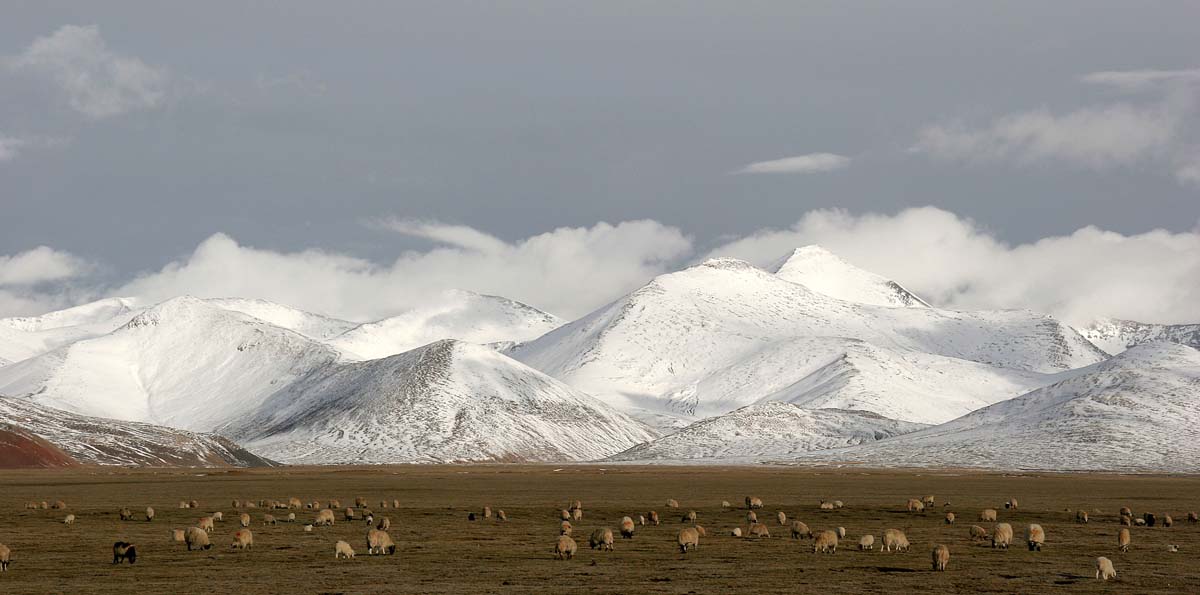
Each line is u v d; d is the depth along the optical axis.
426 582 94.50
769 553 115.94
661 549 119.94
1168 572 101.38
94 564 107.44
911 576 98.06
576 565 105.75
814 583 93.75
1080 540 130.62
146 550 119.31
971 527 133.75
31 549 120.56
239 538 120.12
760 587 91.31
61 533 139.50
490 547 121.81
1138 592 89.62
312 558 111.62
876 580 95.44
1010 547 122.12
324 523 151.62
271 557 112.62
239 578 97.25
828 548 117.19
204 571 102.00
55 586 93.06
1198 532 143.62
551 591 88.88
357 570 102.25
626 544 125.38
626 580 95.38
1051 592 89.38
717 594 87.31
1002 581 95.06
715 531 142.88
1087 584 93.88
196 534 120.69
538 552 116.75
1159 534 140.38
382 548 115.81
